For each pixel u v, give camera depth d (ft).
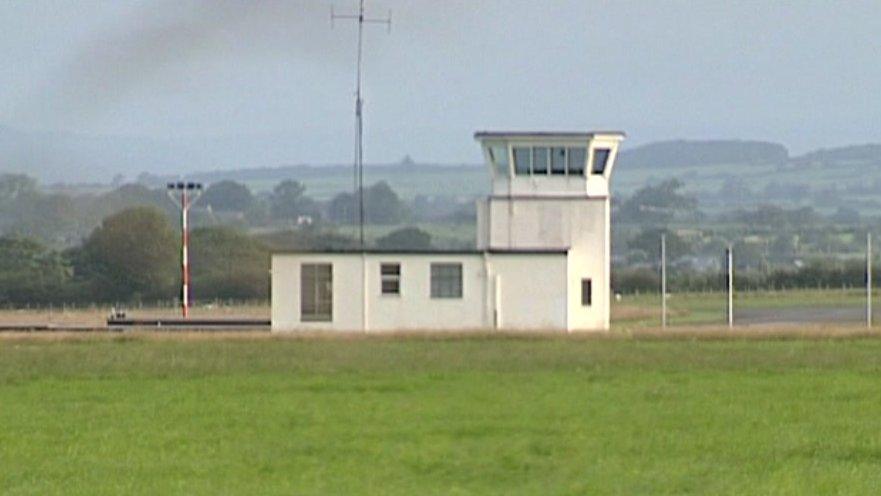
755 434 586.86
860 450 549.95
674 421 621.72
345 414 643.86
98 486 481.46
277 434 590.96
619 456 537.65
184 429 605.31
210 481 490.49
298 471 509.76
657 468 512.22
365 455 541.75
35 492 470.39
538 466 518.78
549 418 631.15
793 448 554.05
